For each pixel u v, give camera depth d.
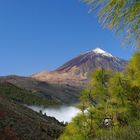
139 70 7.93
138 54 7.01
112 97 9.39
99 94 9.40
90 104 9.52
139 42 4.93
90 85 9.57
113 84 9.31
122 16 4.87
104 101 9.45
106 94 9.41
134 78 8.55
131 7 4.86
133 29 4.91
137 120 9.18
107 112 9.35
